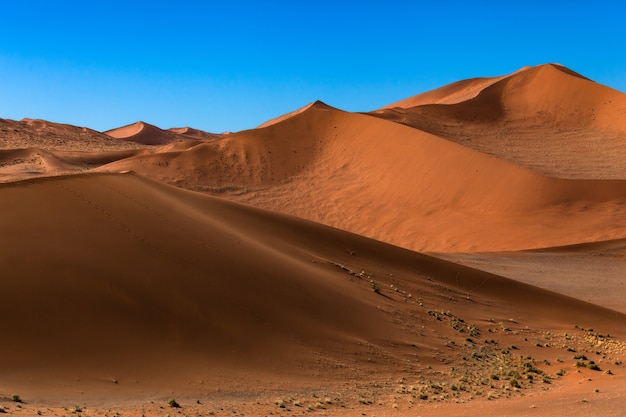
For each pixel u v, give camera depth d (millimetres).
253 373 21438
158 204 32406
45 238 24141
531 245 73375
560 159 107688
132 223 28203
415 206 91938
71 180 30203
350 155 109375
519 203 84500
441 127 129250
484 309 38250
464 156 94812
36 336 19688
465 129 130000
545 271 58594
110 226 27047
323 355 24609
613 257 64438
